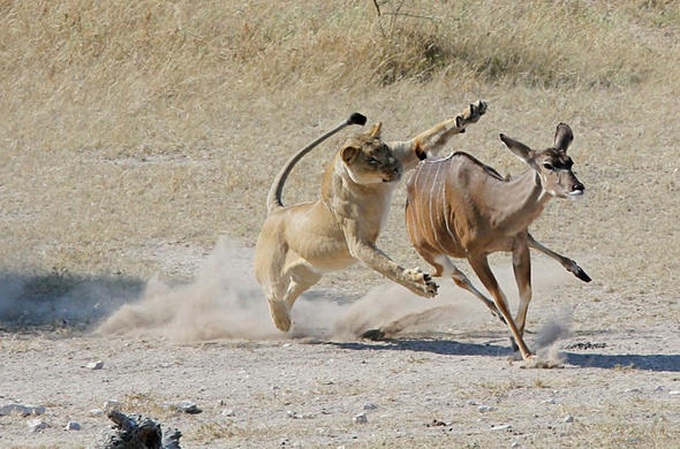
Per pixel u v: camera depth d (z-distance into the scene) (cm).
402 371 3014
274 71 6438
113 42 6556
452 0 7481
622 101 6462
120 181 5031
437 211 3150
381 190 2969
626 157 5503
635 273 4025
